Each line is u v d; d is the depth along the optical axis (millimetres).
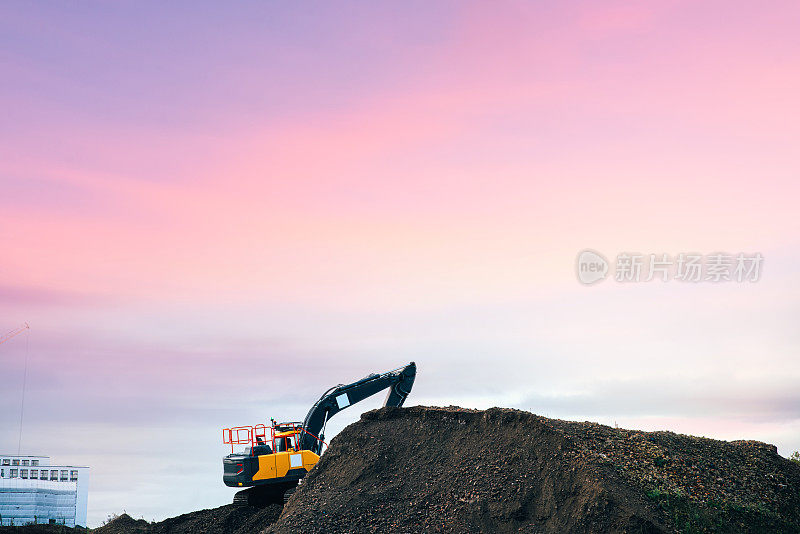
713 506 19641
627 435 23031
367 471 23672
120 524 29812
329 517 21625
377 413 26547
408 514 21172
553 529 19172
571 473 20469
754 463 22234
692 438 23766
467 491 21281
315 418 29641
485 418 24062
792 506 20312
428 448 23984
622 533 18219
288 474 27266
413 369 30719
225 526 27453
